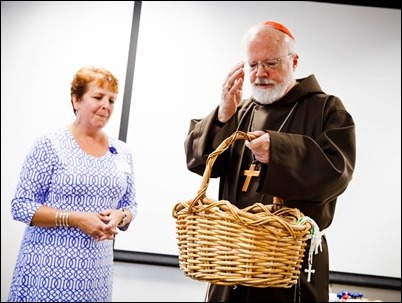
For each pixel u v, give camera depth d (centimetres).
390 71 294
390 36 298
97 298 182
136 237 284
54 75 299
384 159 285
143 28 302
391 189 283
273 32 158
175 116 293
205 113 293
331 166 129
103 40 302
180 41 301
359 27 299
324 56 297
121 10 305
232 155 159
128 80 296
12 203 176
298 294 148
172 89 296
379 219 281
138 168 289
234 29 302
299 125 157
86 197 180
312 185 127
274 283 109
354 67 295
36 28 304
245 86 286
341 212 282
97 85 187
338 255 279
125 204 202
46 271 173
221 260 108
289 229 106
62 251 175
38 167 177
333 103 158
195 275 112
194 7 304
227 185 159
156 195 287
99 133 194
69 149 182
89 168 182
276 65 157
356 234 280
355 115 290
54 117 295
